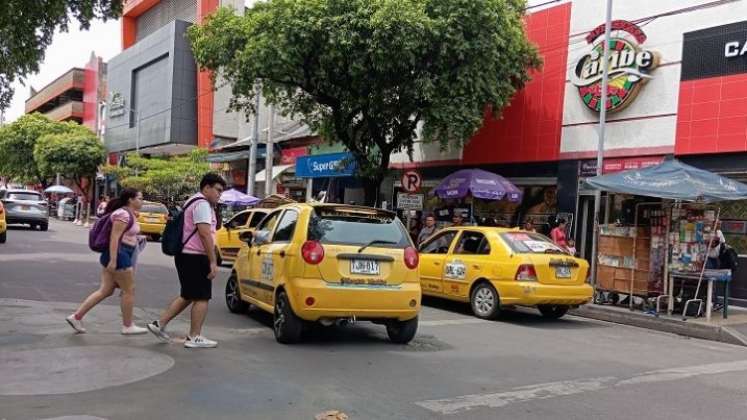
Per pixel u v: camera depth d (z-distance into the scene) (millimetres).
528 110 17375
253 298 8734
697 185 11000
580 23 16219
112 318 8508
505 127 17953
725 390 6398
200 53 16984
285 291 7488
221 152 32969
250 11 16422
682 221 11461
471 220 18719
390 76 15609
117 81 46312
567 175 16281
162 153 42281
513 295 10367
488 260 10852
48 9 12094
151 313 9125
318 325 8930
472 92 15305
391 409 5195
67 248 18375
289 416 4871
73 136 45594
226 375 5969
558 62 16688
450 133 17062
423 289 12188
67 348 6695
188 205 7043
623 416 5316
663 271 11805
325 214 7770
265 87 17016
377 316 7547
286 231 8094
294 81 16453
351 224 7773
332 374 6250
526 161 17359
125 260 7422
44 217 26703
